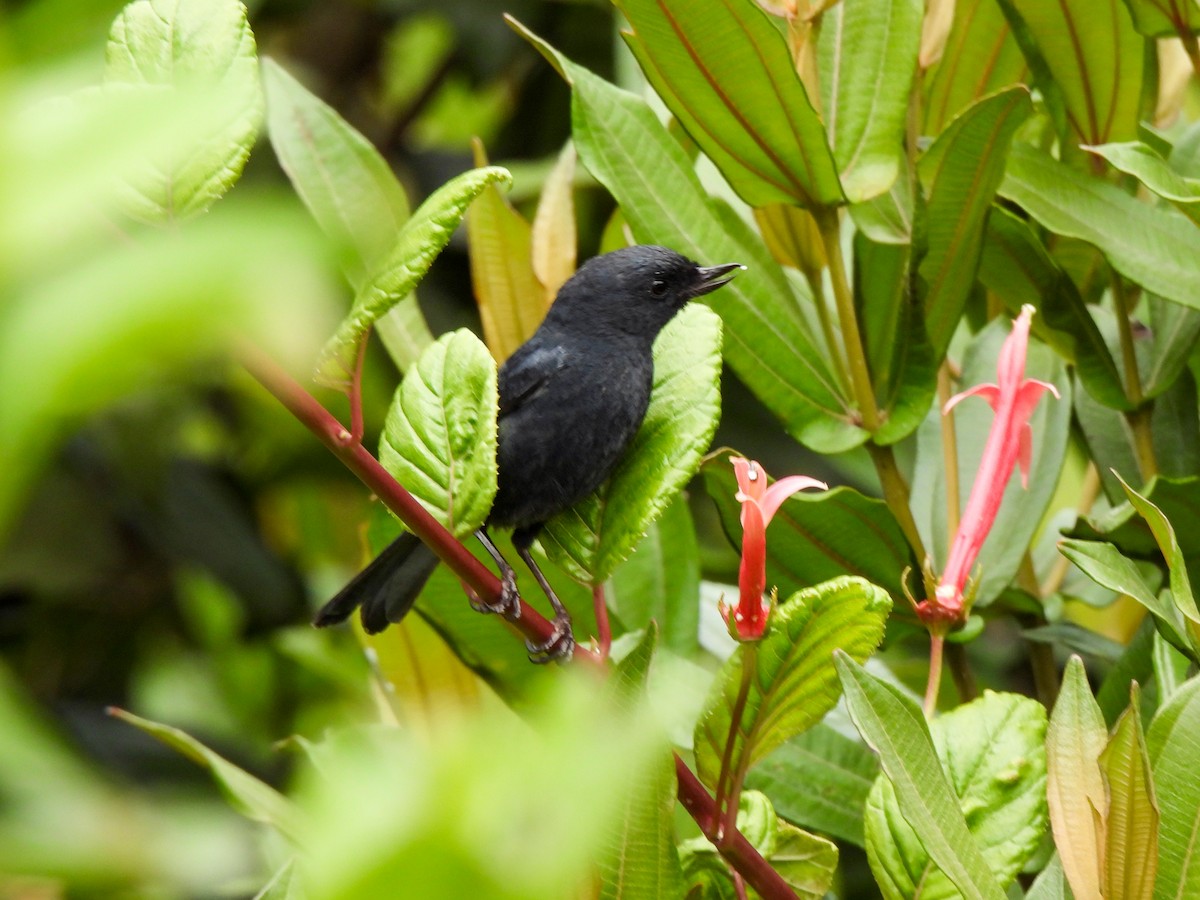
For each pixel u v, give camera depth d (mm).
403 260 3682
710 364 4730
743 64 5066
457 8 11367
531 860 1456
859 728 3719
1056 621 6211
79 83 1656
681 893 3711
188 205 3537
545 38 11297
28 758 1545
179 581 10258
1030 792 4375
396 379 9680
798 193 5449
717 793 4102
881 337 5863
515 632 5660
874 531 5414
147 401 8898
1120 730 3637
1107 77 5828
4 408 1256
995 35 6367
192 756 5312
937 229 5555
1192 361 6336
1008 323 6418
